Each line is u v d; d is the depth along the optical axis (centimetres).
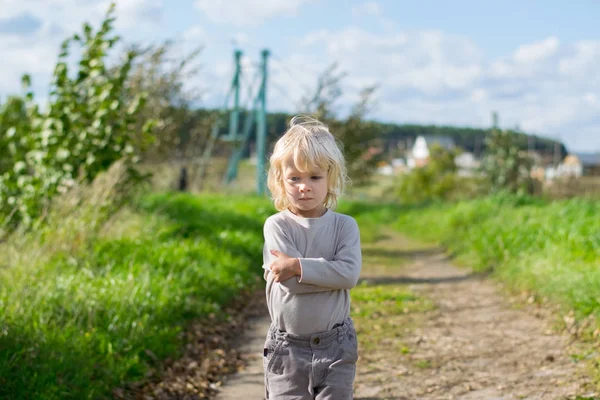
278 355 320
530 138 2866
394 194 4259
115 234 920
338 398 313
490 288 913
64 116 917
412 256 1343
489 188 2859
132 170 941
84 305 580
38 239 732
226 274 876
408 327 711
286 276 306
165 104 1714
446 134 10275
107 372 489
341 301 319
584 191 2323
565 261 834
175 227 1033
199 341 641
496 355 596
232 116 2927
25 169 934
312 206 314
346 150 2588
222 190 2470
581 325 629
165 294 677
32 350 471
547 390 495
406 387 525
